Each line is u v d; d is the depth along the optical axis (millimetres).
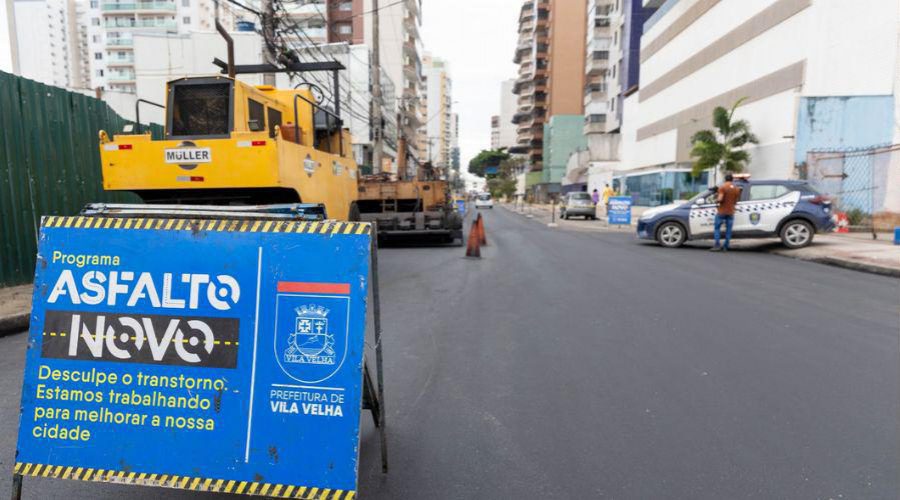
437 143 137125
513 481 3055
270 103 8219
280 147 7184
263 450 2584
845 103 19641
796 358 5078
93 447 2654
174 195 7676
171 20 91188
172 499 2885
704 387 4383
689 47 33125
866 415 3822
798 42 22281
